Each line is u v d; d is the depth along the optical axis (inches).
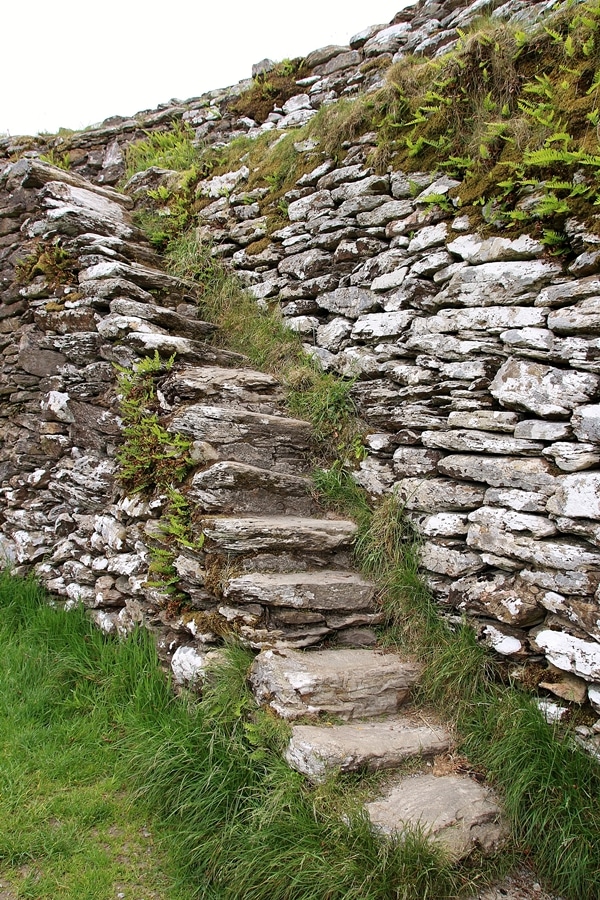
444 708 118.5
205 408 149.9
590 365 114.1
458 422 135.1
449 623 129.3
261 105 254.1
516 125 134.4
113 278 183.3
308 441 163.0
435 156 155.2
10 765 119.8
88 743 126.8
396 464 147.9
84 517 178.5
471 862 92.2
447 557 131.1
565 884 93.0
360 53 229.3
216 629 127.3
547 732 105.3
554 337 120.3
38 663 150.3
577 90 127.0
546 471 117.7
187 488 143.9
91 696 139.9
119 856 102.7
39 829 106.4
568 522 112.3
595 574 107.7
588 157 115.8
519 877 94.7
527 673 115.7
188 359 172.7
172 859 101.0
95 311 184.2
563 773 100.0
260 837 93.6
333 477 156.8
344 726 110.0
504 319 129.0
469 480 131.8
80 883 97.3
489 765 106.9
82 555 175.6
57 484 188.1
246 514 142.0
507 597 119.5
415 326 148.4
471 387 133.8
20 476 205.9
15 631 171.3
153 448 155.8
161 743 114.6
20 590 184.1
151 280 194.1
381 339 158.6
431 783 102.6
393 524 140.9
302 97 242.1
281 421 158.7
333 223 177.5
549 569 114.5
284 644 121.2
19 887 96.1
